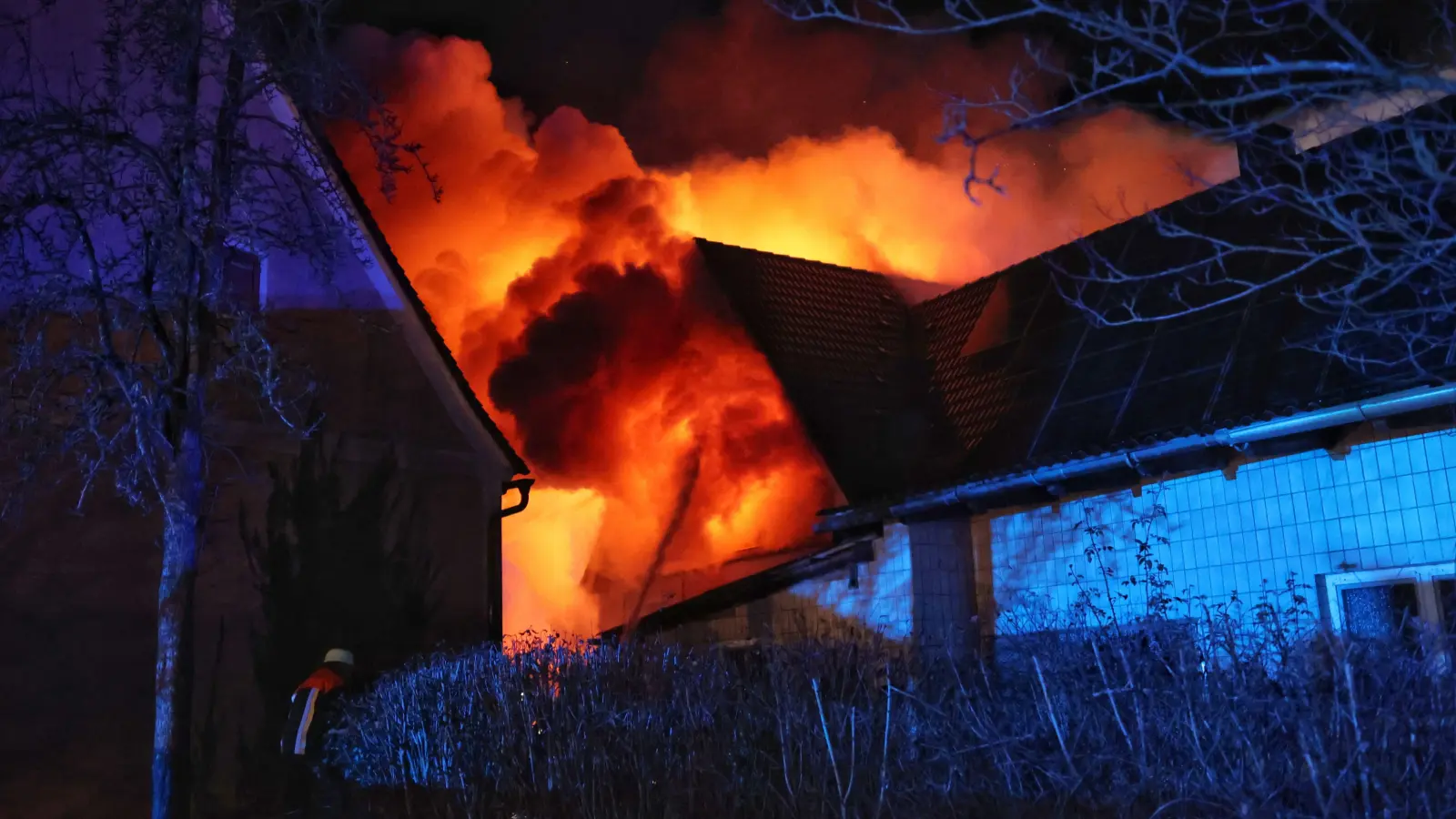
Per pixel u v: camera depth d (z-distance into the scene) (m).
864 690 5.69
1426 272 9.16
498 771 7.20
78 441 8.89
